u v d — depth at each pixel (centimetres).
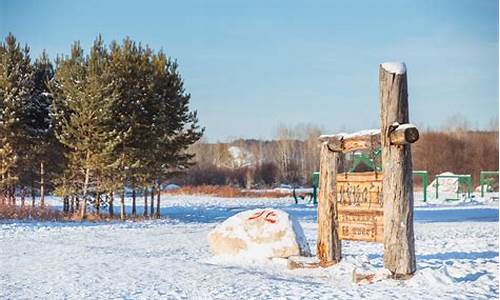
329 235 1429
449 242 2092
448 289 1138
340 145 1399
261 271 1439
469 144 9475
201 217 3759
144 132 3456
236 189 7250
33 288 1227
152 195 3700
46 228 2752
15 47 3541
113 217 3481
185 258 1719
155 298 1099
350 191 1387
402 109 1256
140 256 1767
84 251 1891
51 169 3641
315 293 1123
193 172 9056
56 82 3500
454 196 6419
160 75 3497
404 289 1152
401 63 1259
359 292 1127
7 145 3434
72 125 3359
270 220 1623
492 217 3666
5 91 3456
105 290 1189
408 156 1255
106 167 3300
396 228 1241
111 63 3403
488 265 1370
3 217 3241
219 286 1215
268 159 11138
